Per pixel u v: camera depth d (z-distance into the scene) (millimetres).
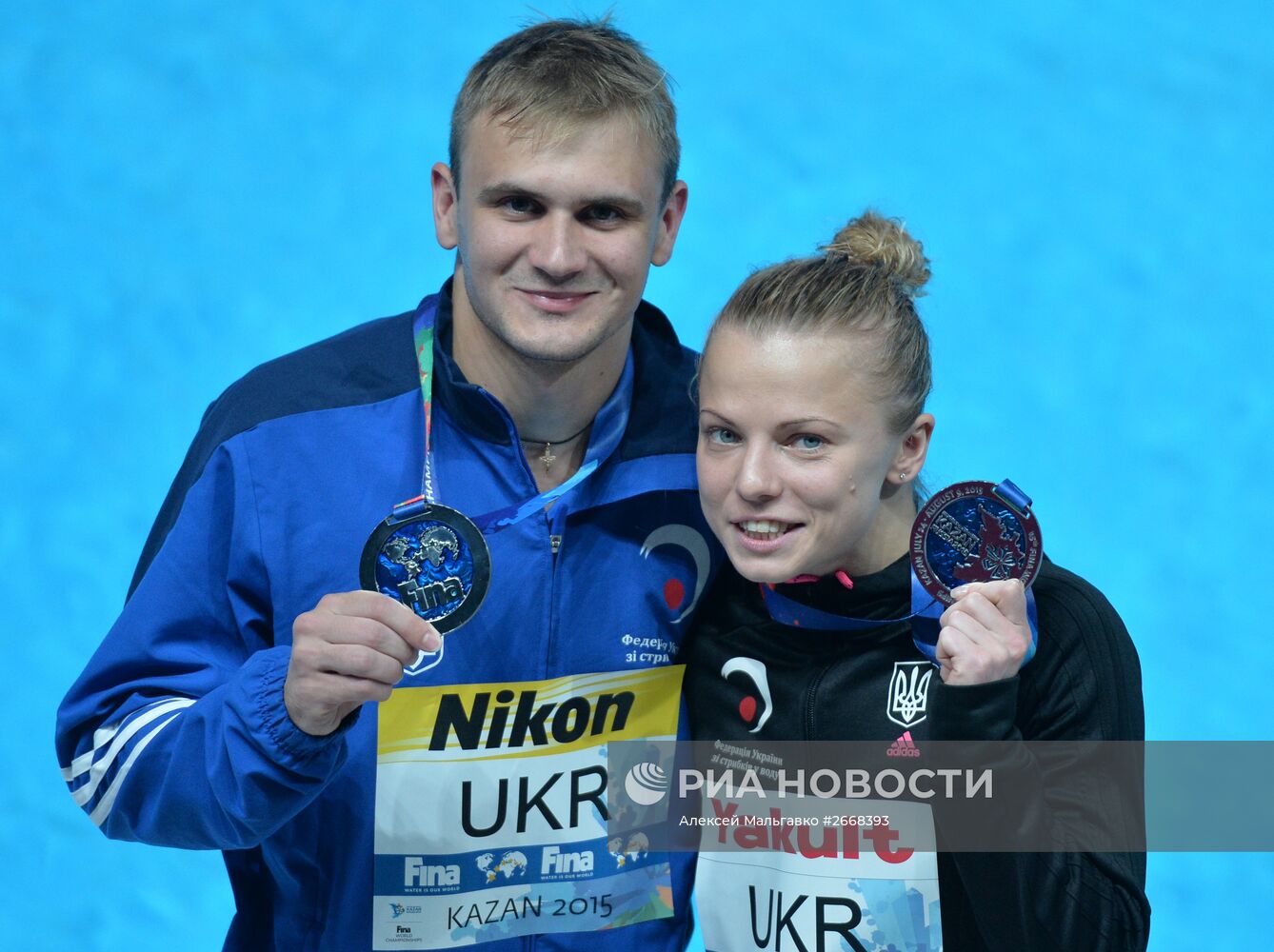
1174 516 18328
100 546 17656
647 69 7270
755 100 22844
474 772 7531
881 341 7105
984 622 6711
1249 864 15812
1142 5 24609
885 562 7582
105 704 7355
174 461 18516
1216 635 17234
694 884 8250
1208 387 19625
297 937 7637
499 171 6957
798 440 7086
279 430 7453
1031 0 24734
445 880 7531
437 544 6945
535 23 7906
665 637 7918
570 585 7684
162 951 14375
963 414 19234
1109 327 20203
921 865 7379
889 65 23516
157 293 20000
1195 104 22938
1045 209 21375
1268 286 20547
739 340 7109
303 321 19578
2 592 17156
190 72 22797
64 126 21984
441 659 7492
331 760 6633
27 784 15727
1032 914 6801
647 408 7984
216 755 6609
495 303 7133
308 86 22688
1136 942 6934
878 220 7766
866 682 7531
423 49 23250
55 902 14812
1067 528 18188
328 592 7367
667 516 7914
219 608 7469
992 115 22719
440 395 7656
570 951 7777
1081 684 7262
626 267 7105
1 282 20078
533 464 7832
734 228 20875
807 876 7562
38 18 23484
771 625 7750
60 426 18781
